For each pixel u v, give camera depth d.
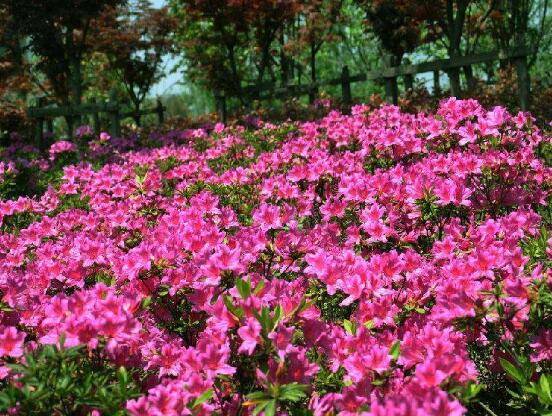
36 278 3.21
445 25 16.66
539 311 2.32
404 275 2.87
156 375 2.44
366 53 35.12
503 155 3.95
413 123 5.46
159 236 3.39
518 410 2.51
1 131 17.78
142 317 2.71
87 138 13.02
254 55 25.91
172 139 13.01
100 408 1.96
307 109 15.45
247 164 7.87
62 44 20.14
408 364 2.10
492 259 2.54
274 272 3.21
